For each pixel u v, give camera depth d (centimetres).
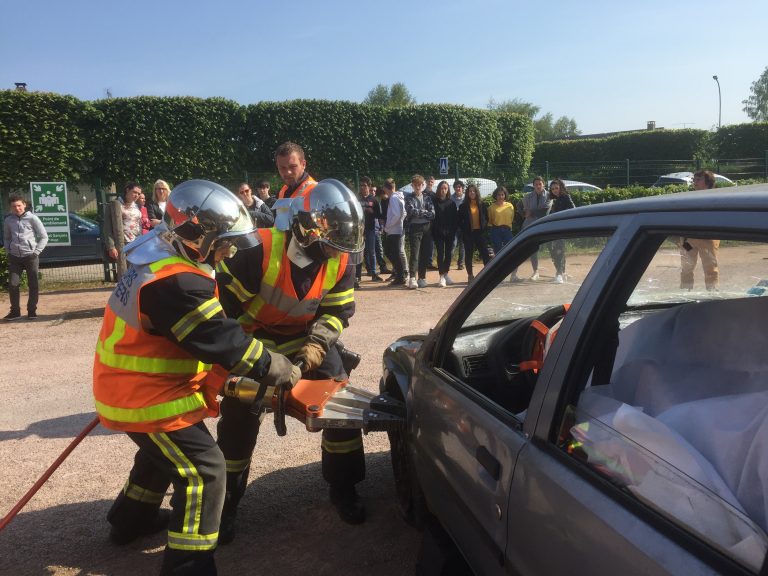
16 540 324
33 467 408
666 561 125
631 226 168
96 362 253
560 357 177
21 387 580
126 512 308
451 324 257
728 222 138
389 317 856
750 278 180
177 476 246
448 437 230
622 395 180
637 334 190
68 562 305
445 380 246
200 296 229
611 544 138
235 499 319
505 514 181
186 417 246
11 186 1558
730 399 157
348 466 330
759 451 137
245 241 239
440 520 242
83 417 500
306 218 277
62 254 1352
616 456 151
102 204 1301
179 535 242
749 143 2848
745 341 172
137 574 296
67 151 1658
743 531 125
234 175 1986
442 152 2217
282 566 300
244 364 238
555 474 162
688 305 190
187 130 1888
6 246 896
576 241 197
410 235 1091
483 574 199
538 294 248
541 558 162
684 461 146
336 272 304
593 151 3203
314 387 282
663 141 3012
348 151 2108
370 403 285
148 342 240
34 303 911
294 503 358
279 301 295
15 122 1560
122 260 920
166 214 237
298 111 2031
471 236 1142
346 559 305
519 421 190
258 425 318
